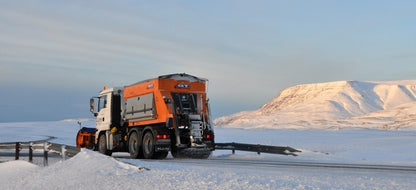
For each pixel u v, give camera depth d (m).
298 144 41.66
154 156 21.48
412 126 149.50
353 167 14.12
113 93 25.05
